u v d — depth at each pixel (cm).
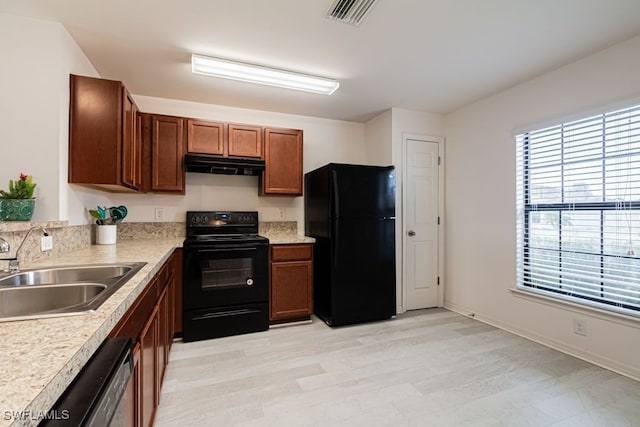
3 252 133
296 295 307
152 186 287
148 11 180
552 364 224
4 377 52
